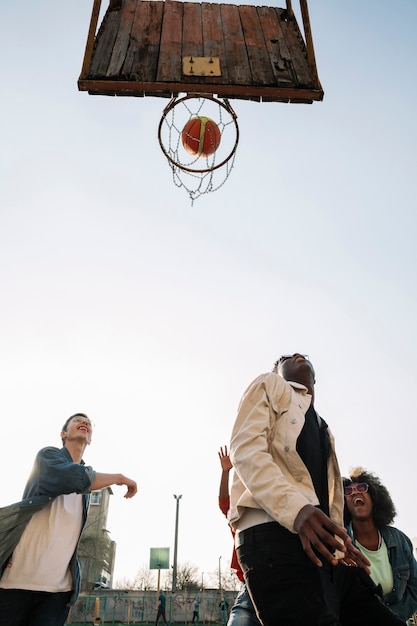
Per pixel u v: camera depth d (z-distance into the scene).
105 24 4.89
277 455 2.02
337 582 2.01
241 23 5.14
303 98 4.48
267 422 2.02
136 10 5.13
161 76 4.39
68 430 3.62
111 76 4.34
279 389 2.16
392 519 3.77
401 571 3.66
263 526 1.80
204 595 29.20
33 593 2.92
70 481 3.03
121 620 27.58
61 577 3.01
